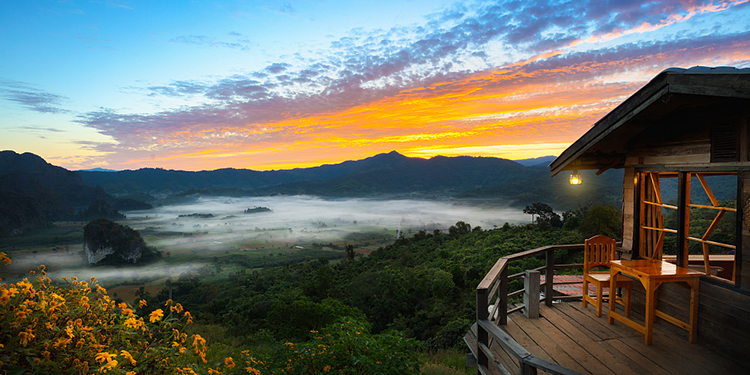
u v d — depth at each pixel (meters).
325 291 41.41
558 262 31.42
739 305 3.39
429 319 23.89
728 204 5.21
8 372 2.05
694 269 4.48
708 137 3.77
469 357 4.00
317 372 3.66
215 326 22.97
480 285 3.39
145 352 2.59
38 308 2.30
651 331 3.88
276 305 18.12
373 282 38.41
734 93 2.78
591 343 3.96
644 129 4.68
